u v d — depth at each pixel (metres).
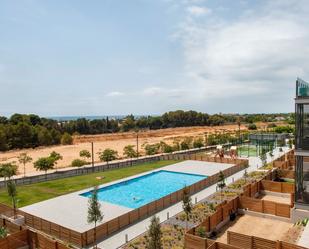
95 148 105.31
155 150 78.88
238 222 28.84
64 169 60.19
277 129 111.50
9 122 135.75
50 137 114.25
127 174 54.25
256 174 49.66
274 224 28.20
